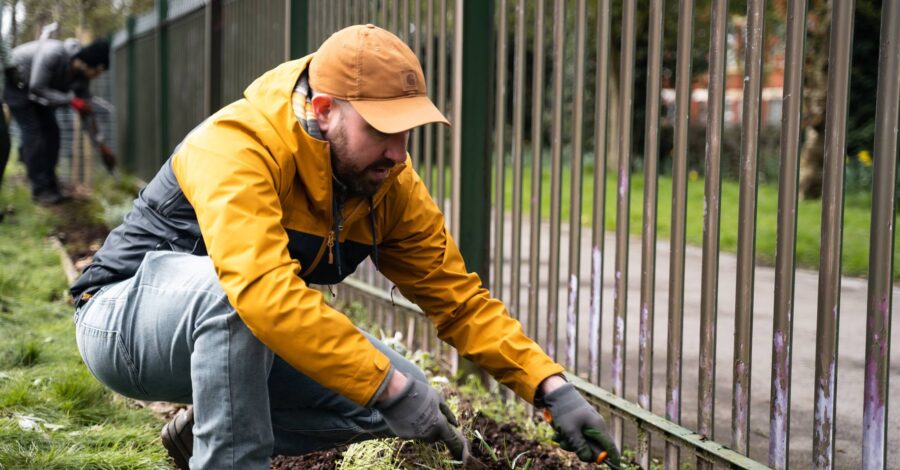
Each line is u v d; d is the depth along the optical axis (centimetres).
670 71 1811
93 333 232
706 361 287
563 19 344
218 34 813
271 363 221
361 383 198
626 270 321
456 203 413
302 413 251
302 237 223
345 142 209
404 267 244
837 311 241
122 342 228
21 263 650
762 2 256
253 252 195
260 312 194
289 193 215
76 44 963
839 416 409
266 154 205
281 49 629
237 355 211
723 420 398
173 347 221
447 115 427
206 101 834
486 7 402
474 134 406
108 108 1280
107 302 230
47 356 405
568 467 311
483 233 413
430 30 434
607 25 319
